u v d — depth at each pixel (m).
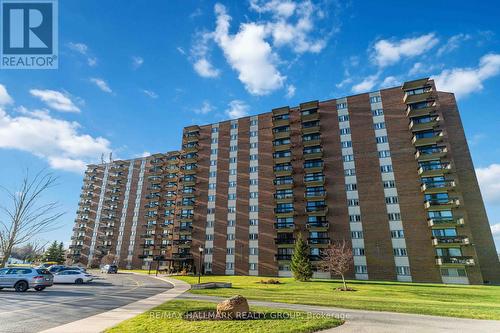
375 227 42.62
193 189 60.50
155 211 76.31
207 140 62.84
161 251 70.19
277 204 51.62
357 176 46.56
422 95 45.47
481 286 31.56
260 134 58.09
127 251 75.19
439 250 38.53
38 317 10.67
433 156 42.44
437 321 10.83
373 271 40.50
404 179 43.41
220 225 54.16
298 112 56.06
